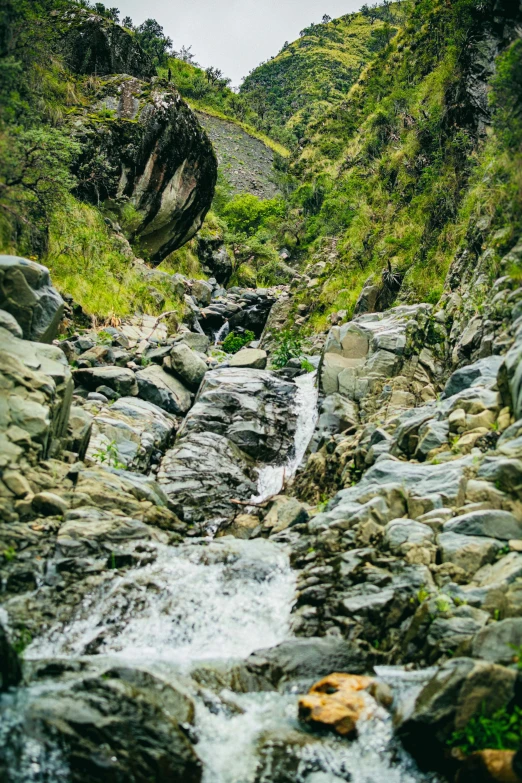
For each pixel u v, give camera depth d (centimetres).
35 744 524
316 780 552
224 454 1416
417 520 838
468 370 1149
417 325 1541
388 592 730
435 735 545
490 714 541
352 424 1416
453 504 844
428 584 722
